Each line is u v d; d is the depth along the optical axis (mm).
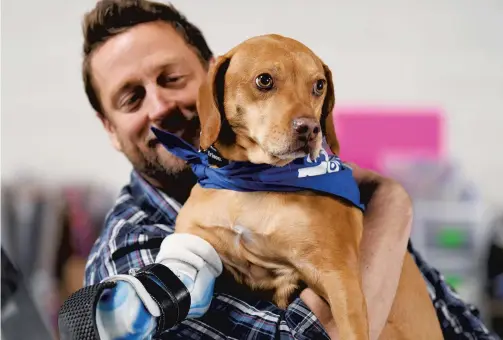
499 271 3191
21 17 3795
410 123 3598
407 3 3971
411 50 3996
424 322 1524
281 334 1234
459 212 3219
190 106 1614
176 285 1134
